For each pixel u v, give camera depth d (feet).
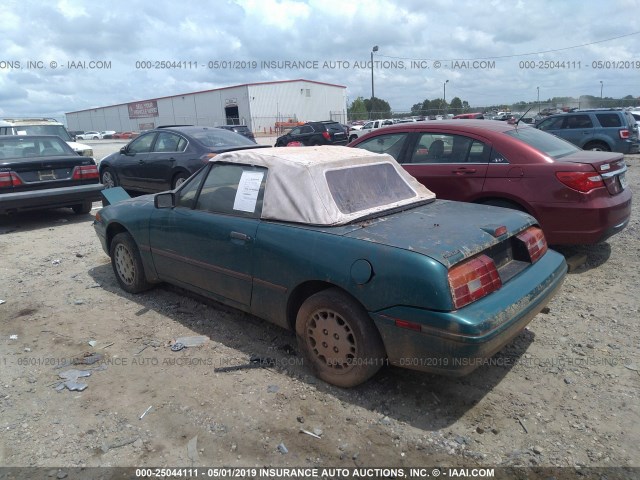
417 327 9.49
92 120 243.40
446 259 9.49
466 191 18.29
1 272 20.01
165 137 31.78
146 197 17.17
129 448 9.54
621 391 10.84
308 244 11.05
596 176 16.47
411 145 20.04
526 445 9.36
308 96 187.21
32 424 10.32
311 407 10.61
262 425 10.08
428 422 10.07
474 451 9.24
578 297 15.74
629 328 13.60
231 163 13.42
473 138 18.43
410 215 12.29
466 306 9.48
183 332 14.19
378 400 10.78
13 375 12.20
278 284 11.72
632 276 17.22
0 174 26.08
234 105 176.04
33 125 49.29
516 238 11.66
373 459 9.12
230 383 11.55
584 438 9.48
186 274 14.46
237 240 12.46
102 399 11.09
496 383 11.32
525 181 17.11
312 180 11.67
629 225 23.76
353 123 152.25
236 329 14.24
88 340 13.87
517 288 10.53
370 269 9.99
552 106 105.40
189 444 9.57
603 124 49.93
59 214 32.53
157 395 11.17
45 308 16.20
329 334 11.02
